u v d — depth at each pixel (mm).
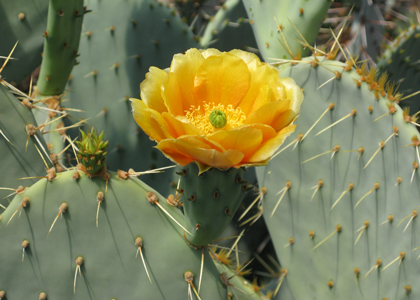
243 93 731
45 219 754
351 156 851
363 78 839
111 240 757
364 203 854
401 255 845
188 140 691
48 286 762
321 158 858
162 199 758
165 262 759
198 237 744
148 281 761
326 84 846
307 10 853
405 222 844
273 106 698
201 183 720
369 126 843
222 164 700
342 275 866
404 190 841
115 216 755
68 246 758
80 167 755
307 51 870
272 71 722
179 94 725
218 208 728
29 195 752
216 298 763
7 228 755
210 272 763
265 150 697
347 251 862
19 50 935
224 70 728
